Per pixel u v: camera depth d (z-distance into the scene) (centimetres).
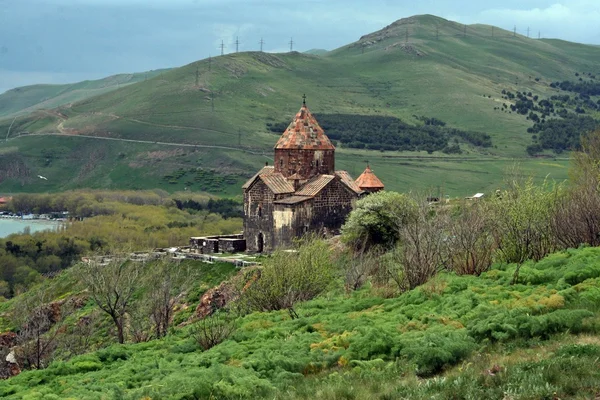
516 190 4603
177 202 15725
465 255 3938
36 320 5428
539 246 3969
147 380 2784
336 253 6094
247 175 18462
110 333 5419
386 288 3928
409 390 2050
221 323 3562
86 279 5141
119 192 17600
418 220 4425
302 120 7375
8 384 3097
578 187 4800
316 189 7031
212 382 2398
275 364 2544
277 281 4319
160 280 5694
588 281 3034
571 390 1888
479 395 1941
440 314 2975
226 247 7369
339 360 2536
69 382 2969
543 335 2464
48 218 16888
